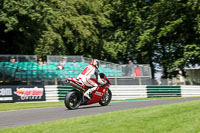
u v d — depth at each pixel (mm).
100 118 15883
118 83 48906
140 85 50625
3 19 42531
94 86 24500
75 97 23531
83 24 58875
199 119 13383
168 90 53094
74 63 47562
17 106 33344
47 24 51125
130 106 24547
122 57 70688
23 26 48688
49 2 56031
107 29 71375
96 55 67125
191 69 59312
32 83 43000
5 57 42344
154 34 63688
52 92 41406
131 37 67438
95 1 62188
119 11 69625
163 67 67938
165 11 62094
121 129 12383
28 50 54125
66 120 16016
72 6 58188
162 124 12859
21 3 43562
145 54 66250
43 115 20406
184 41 64250
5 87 37656
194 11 57969
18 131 13352
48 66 45031
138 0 68562
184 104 19609
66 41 63000
